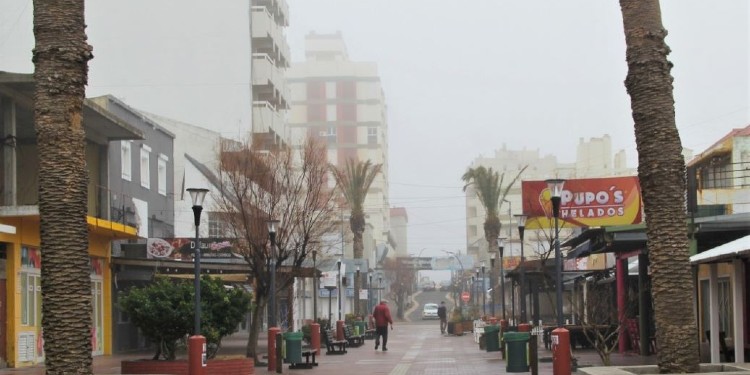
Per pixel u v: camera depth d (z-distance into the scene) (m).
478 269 93.56
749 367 14.99
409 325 88.19
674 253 14.79
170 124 53.75
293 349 28.73
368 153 142.62
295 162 42.44
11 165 27.77
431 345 45.25
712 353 21.92
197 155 53.84
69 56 14.86
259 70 61.72
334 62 144.12
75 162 14.82
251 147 39.94
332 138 142.62
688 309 14.70
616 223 30.89
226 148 43.62
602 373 14.73
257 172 34.31
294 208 34.72
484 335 39.47
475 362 30.89
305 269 38.75
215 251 38.88
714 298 22.02
